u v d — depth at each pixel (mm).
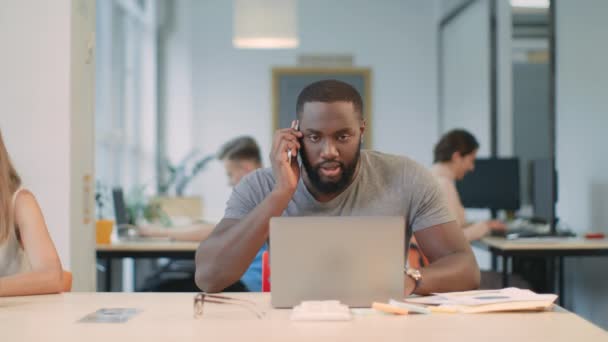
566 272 4809
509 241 4137
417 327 1488
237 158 3934
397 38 8445
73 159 2971
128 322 1550
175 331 1458
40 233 2119
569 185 4809
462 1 7301
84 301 1825
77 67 3018
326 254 1670
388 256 1669
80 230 3049
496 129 6438
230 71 8320
